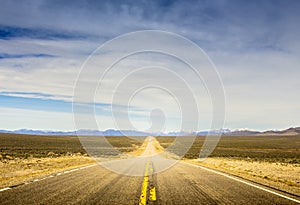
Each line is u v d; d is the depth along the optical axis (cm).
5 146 5034
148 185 1026
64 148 5134
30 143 6425
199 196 831
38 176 1236
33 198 765
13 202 716
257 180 1216
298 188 1041
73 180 1116
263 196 836
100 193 853
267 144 9875
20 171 1459
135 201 754
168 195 841
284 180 1291
